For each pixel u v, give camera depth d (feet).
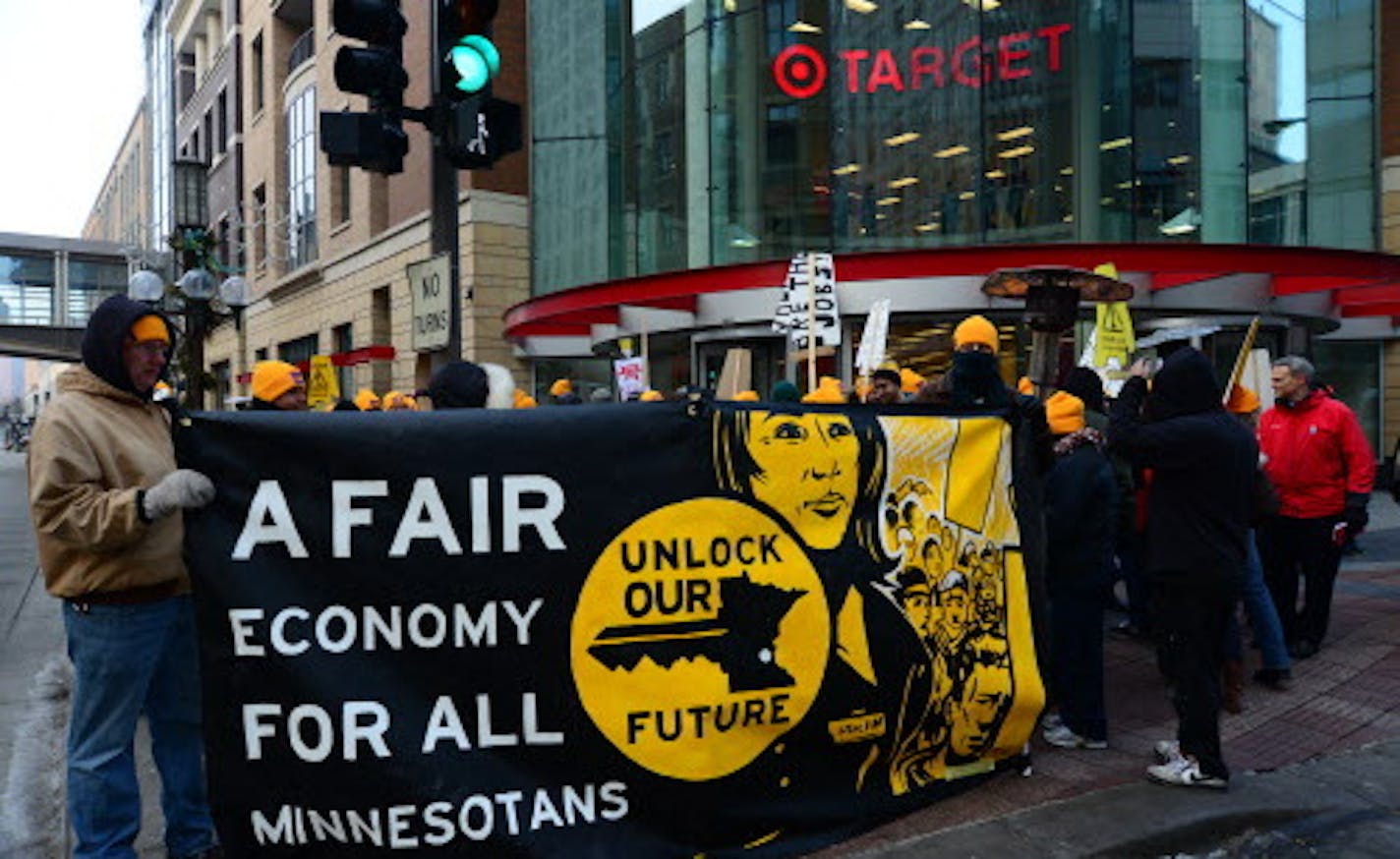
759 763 10.77
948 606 11.96
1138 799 13.25
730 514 10.71
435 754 9.77
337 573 9.68
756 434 10.90
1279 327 50.96
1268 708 17.43
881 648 11.41
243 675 9.55
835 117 55.16
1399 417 60.29
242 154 115.44
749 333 50.44
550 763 10.01
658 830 10.33
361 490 9.75
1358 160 56.95
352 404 27.25
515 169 67.41
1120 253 43.37
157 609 10.68
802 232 55.31
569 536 10.12
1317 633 20.30
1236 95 52.31
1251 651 21.15
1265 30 54.19
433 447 9.89
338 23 17.51
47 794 14.06
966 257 45.01
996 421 12.50
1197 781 13.61
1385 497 54.90
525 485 10.04
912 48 54.08
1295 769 14.73
